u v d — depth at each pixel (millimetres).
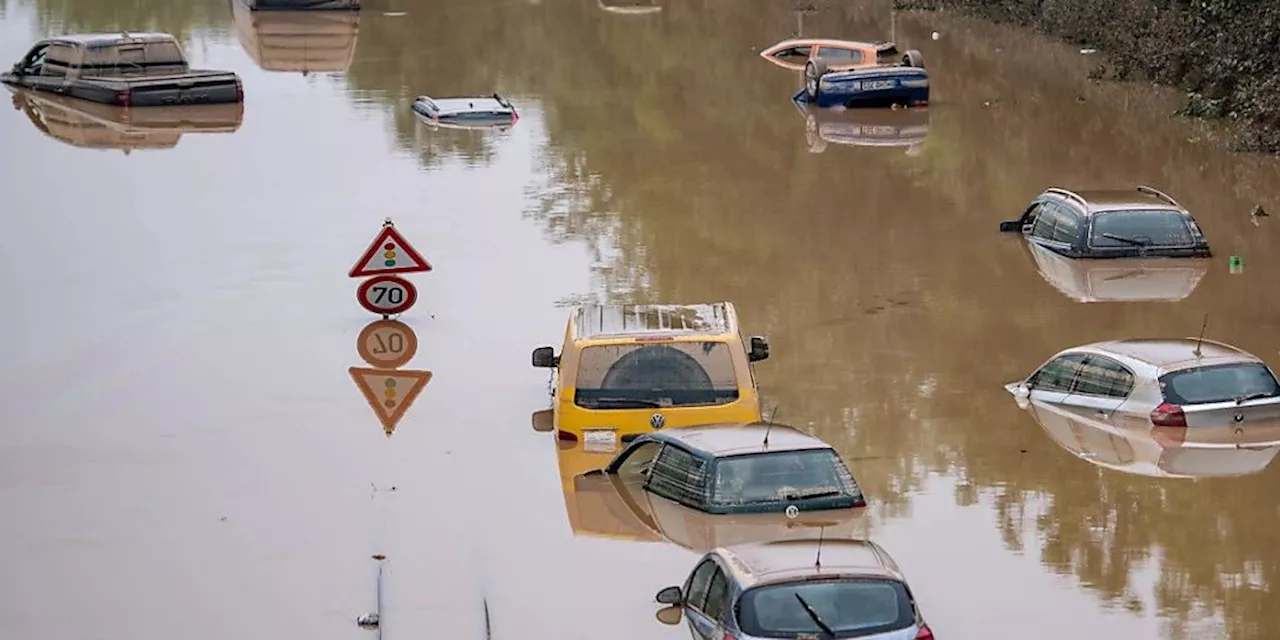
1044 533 23359
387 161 52031
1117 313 34844
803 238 41750
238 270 39344
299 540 23609
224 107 63375
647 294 36750
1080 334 33438
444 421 28859
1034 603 21016
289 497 25391
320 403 29953
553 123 58375
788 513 22797
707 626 17875
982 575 21906
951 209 44875
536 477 25938
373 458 27078
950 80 67250
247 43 81062
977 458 26453
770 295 36656
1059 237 40062
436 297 36812
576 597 21141
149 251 41219
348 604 21328
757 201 46031
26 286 38094
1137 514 24047
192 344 33625
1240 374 27469
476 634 20109
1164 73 64062
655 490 23766
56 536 24000
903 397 29719
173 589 22000
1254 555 22531
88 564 22938
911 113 60000
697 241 41406
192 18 92375
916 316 34812
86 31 86562
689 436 23875
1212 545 22875
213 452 27516
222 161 52625
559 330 34281
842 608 16766
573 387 25734
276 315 35656
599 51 76000
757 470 22984
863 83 60406
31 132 58375
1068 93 63094
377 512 24641
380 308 35188
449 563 22531
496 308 35938
